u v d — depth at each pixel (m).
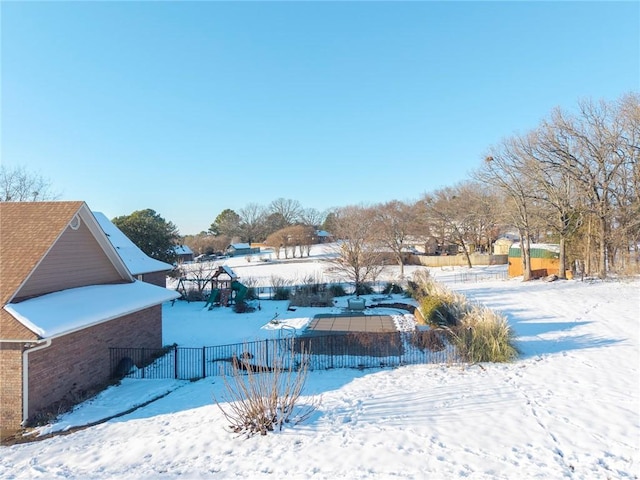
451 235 55.97
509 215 36.00
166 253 35.59
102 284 15.48
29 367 10.55
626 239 29.70
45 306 11.48
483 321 13.67
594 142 30.22
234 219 112.31
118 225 33.44
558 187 32.75
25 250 12.16
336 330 19.59
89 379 12.96
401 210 61.56
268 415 8.56
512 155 33.38
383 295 30.91
